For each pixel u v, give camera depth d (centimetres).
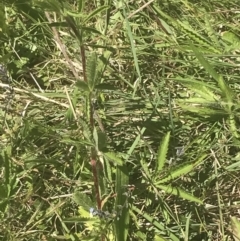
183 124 66
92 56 47
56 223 62
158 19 71
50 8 44
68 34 71
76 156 58
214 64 67
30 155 62
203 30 73
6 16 73
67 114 63
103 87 49
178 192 58
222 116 63
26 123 61
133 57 68
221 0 75
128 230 58
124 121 66
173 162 58
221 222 59
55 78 71
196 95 68
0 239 59
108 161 59
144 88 67
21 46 73
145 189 61
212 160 64
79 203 53
